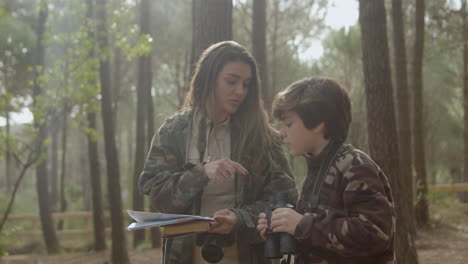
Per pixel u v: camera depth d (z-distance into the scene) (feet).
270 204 6.05
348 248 5.10
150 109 36.70
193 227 6.10
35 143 26.43
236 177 6.99
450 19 39.34
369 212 5.05
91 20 29.68
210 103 7.00
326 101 5.46
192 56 12.34
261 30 25.26
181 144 7.02
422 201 30.14
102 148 87.30
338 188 5.41
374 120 14.75
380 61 14.57
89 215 48.39
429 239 26.13
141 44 29.55
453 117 57.77
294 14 40.88
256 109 7.16
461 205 35.83
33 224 44.88
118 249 28.73
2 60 46.44
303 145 5.63
